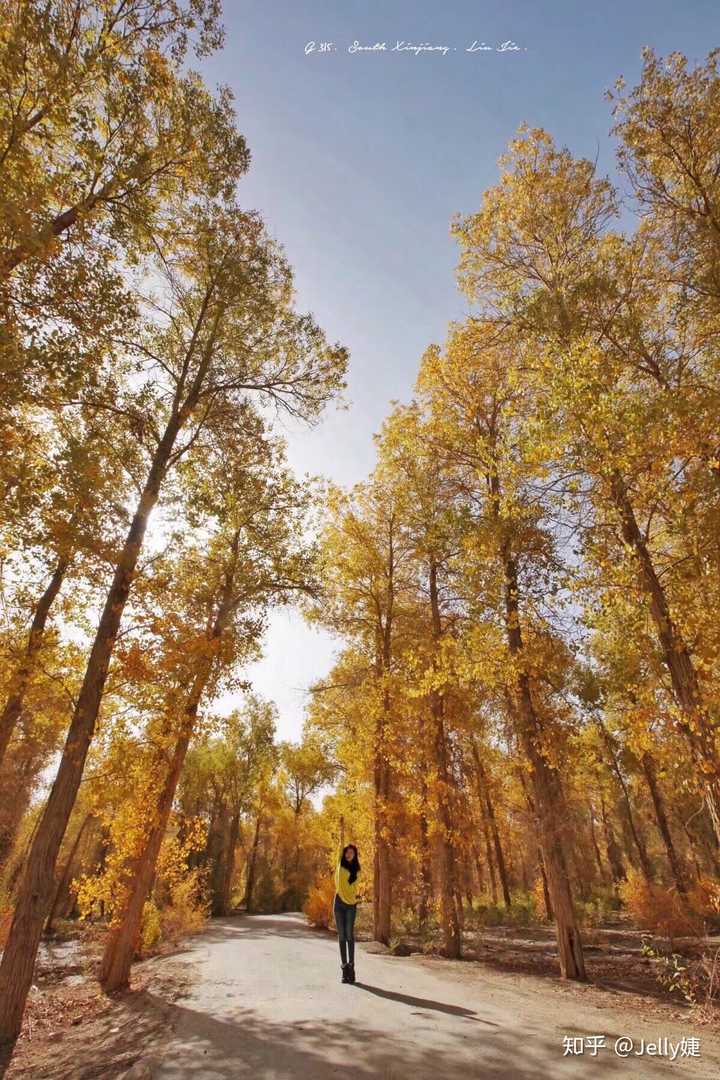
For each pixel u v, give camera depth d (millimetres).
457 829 13414
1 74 6824
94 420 9352
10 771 23641
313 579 12828
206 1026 5508
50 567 9391
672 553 8812
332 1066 4129
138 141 8711
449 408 13195
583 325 8906
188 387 11391
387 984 7789
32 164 7277
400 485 15664
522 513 9414
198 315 11844
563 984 8727
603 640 8781
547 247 10828
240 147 9922
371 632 17922
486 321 11617
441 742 13594
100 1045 5773
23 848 22875
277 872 40969
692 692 7109
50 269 7199
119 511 8617
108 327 7969
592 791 25781
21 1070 5523
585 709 9906
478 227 11359
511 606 10609
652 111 9055
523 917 23688
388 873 15695
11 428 7715
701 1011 6316
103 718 9898
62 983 11625
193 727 10656
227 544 13680
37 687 11461
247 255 11289
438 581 15805
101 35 7914
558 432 7539
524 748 10570
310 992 7105
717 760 6816
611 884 29750
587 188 10594
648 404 7453
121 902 10227
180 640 9188
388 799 15500
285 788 41656
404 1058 4281
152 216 9102
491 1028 5289
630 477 7504
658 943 13477
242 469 12797
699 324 9023
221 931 19469
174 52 8742
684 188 9273
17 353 6586
